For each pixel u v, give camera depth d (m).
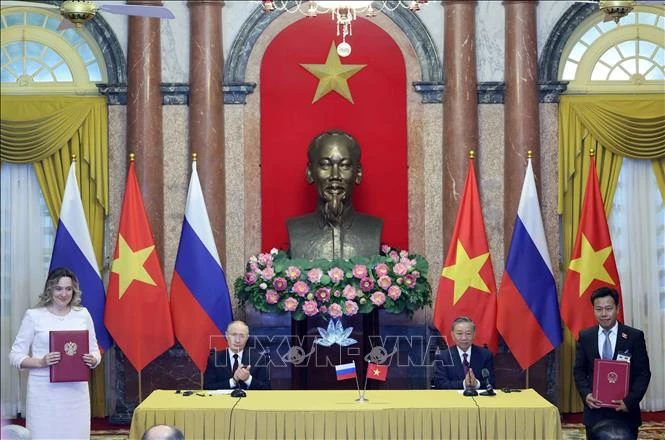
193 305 8.46
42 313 6.40
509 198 9.27
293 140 9.51
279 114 9.50
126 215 8.48
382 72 9.52
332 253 8.85
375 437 5.90
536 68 9.32
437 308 8.51
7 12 9.49
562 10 9.45
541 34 9.45
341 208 8.88
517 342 8.45
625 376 6.42
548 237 9.34
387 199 9.49
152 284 8.44
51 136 9.27
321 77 9.50
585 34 9.52
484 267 8.48
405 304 8.25
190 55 9.36
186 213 8.55
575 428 8.80
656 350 9.42
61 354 6.21
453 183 9.30
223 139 9.39
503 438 5.93
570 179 9.36
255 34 9.48
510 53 9.32
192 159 9.29
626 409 6.42
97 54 9.48
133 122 9.21
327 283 8.10
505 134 9.34
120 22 9.41
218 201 9.30
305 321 8.48
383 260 8.38
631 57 9.52
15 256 9.37
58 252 8.36
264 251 9.47
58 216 9.31
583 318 8.41
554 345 8.45
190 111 9.33
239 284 8.51
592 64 9.51
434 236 9.45
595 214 8.47
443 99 9.43
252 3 9.48
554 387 9.20
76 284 6.48
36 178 9.39
